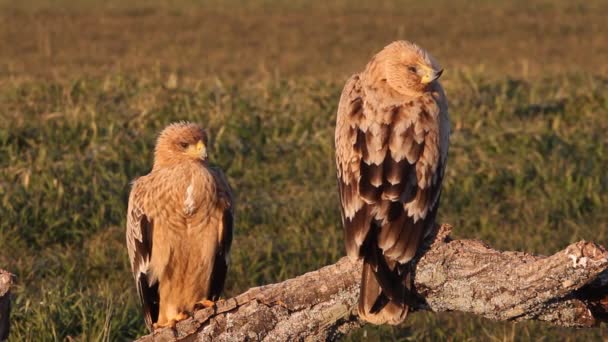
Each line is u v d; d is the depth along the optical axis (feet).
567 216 48.39
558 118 60.64
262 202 49.08
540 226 46.93
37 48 110.52
